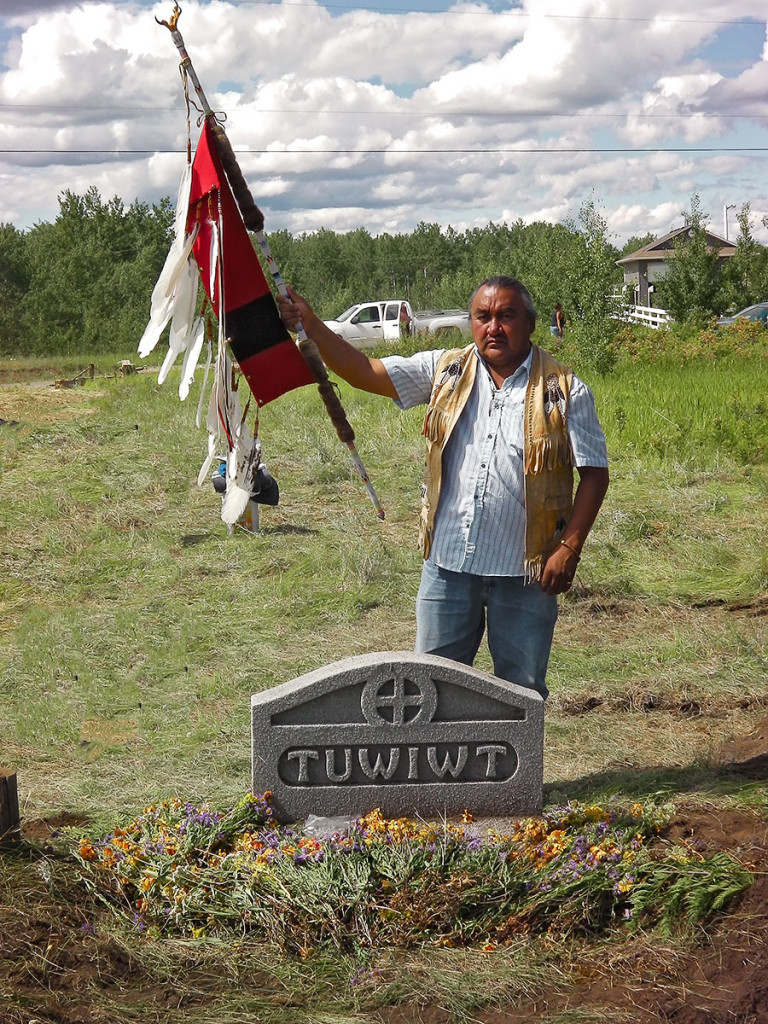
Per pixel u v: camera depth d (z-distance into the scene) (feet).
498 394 12.92
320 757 13.21
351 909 11.26
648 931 11.03
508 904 11.30
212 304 12.98
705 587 25.30
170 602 25.40
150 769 16.19
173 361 13.29
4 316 169.78
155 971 10.57
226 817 12.96
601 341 70.28
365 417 50.57
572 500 13.10
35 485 38.01
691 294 133.80
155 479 38.01
